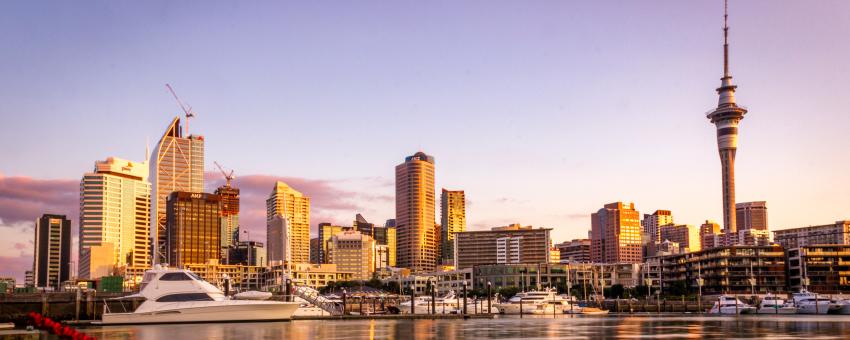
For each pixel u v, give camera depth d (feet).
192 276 408.05
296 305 428.97
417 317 522.88
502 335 318.65
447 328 378.53
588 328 375.25
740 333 322.14
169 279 403.54
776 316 563.89
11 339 201.46
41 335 206.28
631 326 395.34
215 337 303.27
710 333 323.78
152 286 400.67
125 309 409.28
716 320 477.36
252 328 365.81
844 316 554.46
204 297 404.57
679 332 333.42
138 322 394.93
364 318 501.56
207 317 403.13
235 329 357.61
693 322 444.55
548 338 298.97
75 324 392.68
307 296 520.42
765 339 284.61
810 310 620.08
